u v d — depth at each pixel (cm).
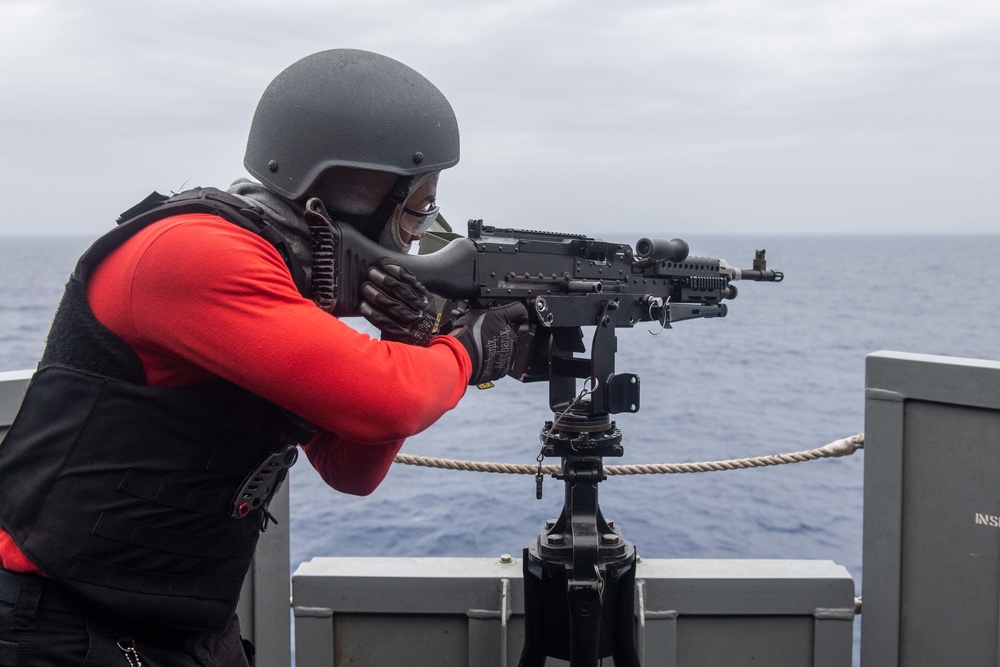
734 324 4584
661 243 254
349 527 1066
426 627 252
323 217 135
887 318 4750
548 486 1224
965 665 226
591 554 206
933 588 230
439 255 185
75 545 122
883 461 235
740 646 251
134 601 126
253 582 238
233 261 118
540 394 2167
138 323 119
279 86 141
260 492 136
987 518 221
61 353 124
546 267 216
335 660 253
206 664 138
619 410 220
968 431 222
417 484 1252
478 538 1018
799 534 1025
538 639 220
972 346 3488
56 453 123
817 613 245
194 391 125
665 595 247
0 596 125
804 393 2331
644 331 4306
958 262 11888
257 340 117
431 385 134
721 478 1280
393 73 144
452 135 152
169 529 127
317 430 152
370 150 139
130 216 130
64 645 124
